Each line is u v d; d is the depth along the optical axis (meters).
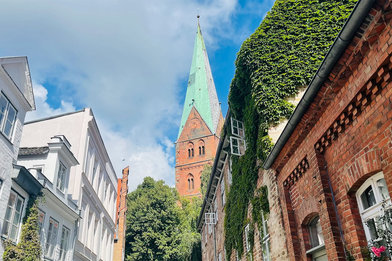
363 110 4.80
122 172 40.34
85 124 20.03
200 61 86.94
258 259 10.84
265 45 11.34
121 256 35.25
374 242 4.70
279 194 8.39
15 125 12.13
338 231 5.55
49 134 19.92
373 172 4.69
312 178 6.40
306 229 7.18
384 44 4.08
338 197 5.60
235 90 12.73
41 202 12.98
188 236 42.47
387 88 4.23
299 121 6.57
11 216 11.13
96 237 22.86
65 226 16.11
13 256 10.70
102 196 24.58
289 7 11.99
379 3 3.95
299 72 10.57
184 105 85.19
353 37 4.48
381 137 4.38
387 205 4.53
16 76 12.41
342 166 5.45
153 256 41.31
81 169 18.58
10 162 11.39
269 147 9.49
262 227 10.38
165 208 45.00
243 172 12.66
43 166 15.79
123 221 37.22
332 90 5.34
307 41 11.28
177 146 80.38
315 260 6.87
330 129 5.71
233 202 14.91
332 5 11.83
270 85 10.48
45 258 13.42
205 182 57.09
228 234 16.30
